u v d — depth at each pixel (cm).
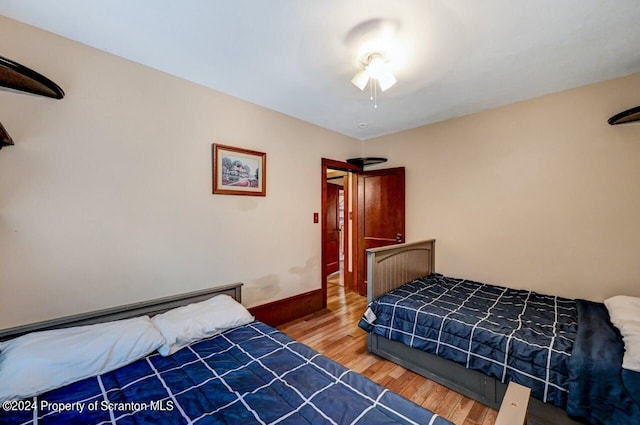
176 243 229
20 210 163
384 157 396
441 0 145
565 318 199
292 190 323
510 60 202
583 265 245
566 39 178
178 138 230
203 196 246
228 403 119
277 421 108
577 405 139
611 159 231
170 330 171
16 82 133
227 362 152
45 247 171
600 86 235
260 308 290
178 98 229
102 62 192
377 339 245
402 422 107
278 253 309
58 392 127
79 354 139
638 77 220
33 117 167
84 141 185
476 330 186
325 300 363
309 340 274
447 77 228
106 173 194
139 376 140
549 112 260
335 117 326
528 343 166
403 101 278
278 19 161
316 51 194
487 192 300
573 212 249
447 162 331
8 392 119
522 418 92
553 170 259
